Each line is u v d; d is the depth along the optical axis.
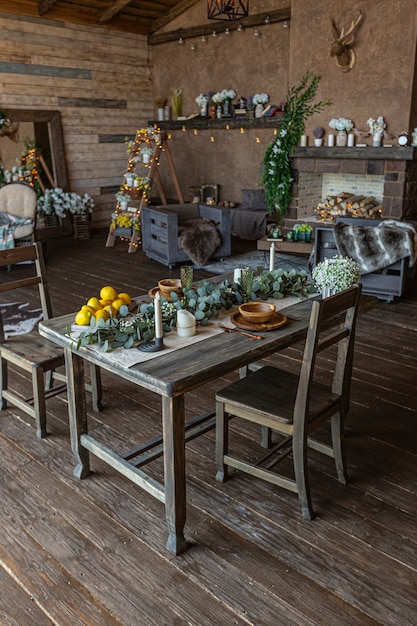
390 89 6.20
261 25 7.65
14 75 7.40
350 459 2.51
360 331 4.18
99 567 1.88
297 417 1.98
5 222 6.37
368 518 2.11
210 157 8.79
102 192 8.86
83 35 8.05
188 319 2.06
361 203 6.84
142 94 9.12
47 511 2.16
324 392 2.23
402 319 4.45
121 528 2.07
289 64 7.04
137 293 5.23
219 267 6.17
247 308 2.21
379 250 4.71
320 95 6.82
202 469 2.44
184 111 9.01
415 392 3.16
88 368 3.50
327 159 6.83
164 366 1.82
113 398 3.11
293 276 2.65
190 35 8.41
